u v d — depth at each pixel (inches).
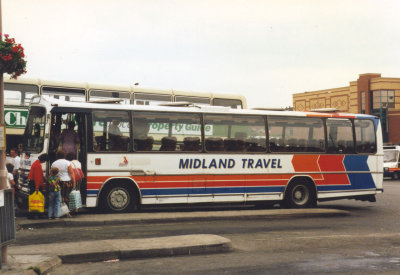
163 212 617.3
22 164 623.2
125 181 603.8
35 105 615.2
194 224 544.4
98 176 587.2
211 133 649.6
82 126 591.5
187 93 935.7
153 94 902.4
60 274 313.1
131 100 880.9
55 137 580.4
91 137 588.7
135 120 611.8
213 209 692.7
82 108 589.0
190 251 381.7
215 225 540.1
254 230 508.1
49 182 529.0
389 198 940.0
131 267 334.6
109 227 510.6
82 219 525.0
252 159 666.8
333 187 713.6
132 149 605.3
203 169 639.8
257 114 678.5
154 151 615.8
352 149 731.4
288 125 694.5
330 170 713.0
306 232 502.0
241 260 358.3
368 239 462.9
